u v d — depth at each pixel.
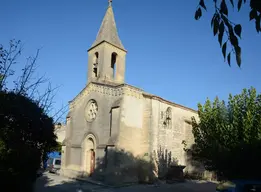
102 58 27.44
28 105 9.12
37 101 9.70
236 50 2.96
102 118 24.97
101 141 24.34
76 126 28.48
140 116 24.97
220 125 17.30
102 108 25.27
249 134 15.10
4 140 8.63
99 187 20.73
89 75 29.08
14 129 9.05
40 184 21.62
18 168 9.08
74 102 29.78
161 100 26.62
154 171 24.27
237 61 2.96
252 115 15.60
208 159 17.75
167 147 26.62
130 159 22.91
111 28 29.36
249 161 13.47
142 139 24.80
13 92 8.76
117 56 28.92
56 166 30.92
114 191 19.11
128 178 22.36
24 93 9.06
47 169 32.66
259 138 14.37
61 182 23.20
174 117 28.81
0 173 8.49
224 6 3.01
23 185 9.49
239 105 16.98
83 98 28.44
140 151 24.36
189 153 29.66
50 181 23.73
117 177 21.33
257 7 2.81
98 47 28.52
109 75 27.44
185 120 30.22
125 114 23.20
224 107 18.12
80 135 27.42
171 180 25.19
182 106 29.92
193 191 20.80
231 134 16.09
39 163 10.59
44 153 11.12
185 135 29.81
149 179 23.52
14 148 8.80
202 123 18.83
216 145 15.53
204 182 26.94
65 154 28.39
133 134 23.78
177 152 28.06
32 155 9.67
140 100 25.25
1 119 8.63
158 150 25.23
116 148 21.86
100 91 26.02
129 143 23.16
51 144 11.25
